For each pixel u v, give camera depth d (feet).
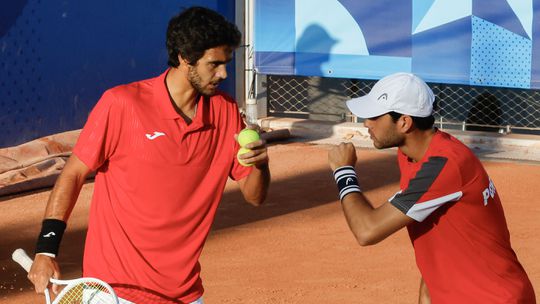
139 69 61.36
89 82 58.08
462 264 17.93
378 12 59.47
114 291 18.15
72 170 18.54
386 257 35.29
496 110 60.18
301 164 54.03
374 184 48.93
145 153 18.48
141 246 18.86
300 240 37.86
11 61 53.01
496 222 17.92
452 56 57.98
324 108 64.95
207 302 30.22
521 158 55.57
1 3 52.13
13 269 34.27
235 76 66.13
